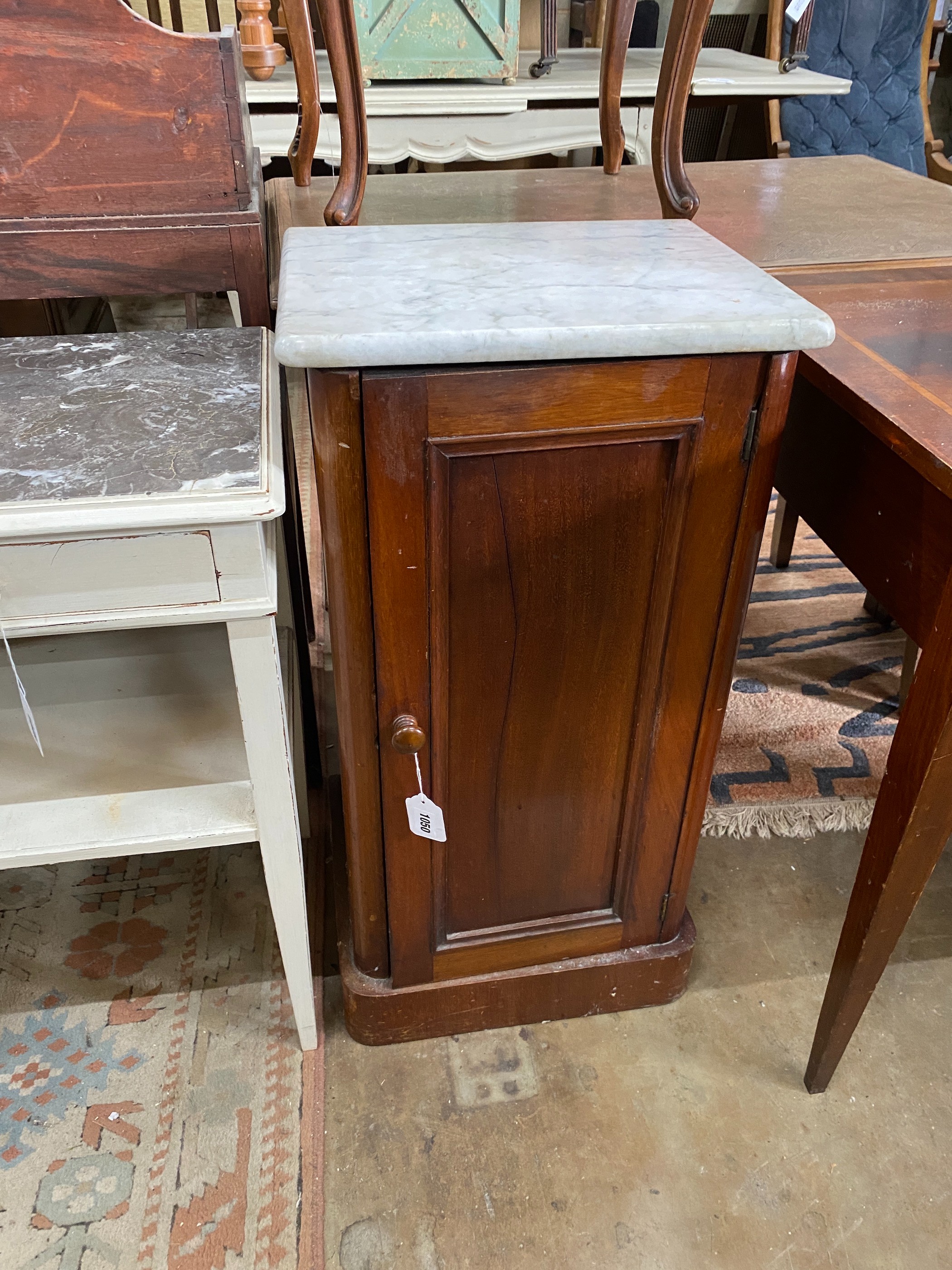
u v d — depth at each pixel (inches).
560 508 28.6
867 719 61.1
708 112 109.2
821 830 53.7
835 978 37.0
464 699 32.5
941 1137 38.9
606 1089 40.5
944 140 127.3
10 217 35.5
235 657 28.8
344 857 45.1
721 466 28.5
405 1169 37.6
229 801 34.3
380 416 25.4
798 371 34.1
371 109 73.7
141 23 32.3
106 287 37.5
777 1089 40.7
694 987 45.0
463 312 25.4
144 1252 34.5
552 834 37.3
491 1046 42.2
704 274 29.4
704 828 53.1
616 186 55.9
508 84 76.7
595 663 32.6
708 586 31.2
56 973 44.6
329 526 27.6
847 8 90.4
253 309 39.2
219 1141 37.9
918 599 29.6
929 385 30.6
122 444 27.4
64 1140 37.9
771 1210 36.4
